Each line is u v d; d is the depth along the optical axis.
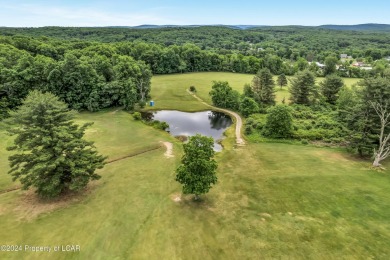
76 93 65.00
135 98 69.50
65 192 30.55
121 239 23.34
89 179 32.00
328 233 24.64
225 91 73.12
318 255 22.03
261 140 49.84
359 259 21.64
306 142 48.03
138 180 33.91
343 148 45.91
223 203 29.38
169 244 22.91
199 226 25.38
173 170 37.09
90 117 61.16
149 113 68.94
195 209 28.06
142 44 128.38
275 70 131.75
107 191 31.05
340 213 27.66
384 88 37.91
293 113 61.31
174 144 47.81
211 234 24.33
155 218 26.38
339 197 30.55
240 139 50.84
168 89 91.31
